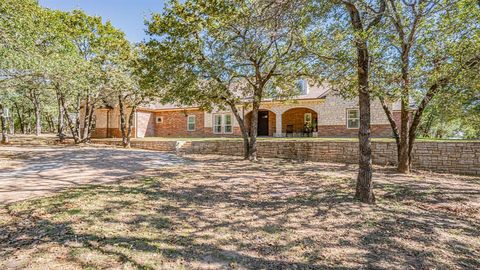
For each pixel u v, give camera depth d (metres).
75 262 3.04
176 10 10.56
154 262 3.12
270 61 11.11
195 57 10.62
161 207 5.18
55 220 4.27
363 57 5.66
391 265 3.23
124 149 16.55
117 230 3.98
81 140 19.44
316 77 7.57
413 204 5.91
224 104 13.95
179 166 10.46
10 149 14.37
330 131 18.33
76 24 16.89
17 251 3.26
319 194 6.52
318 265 3.19
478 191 7.14
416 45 7.62
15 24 7.65
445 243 3.89
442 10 6.79
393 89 7.26
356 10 5.68
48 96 23.91
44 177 7.71
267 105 20.08
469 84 6.95
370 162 5.96
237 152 15.33
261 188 7.07
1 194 5.78
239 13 7.79
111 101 20.89
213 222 4.52
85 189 6.30
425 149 11.25
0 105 17.59
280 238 3.94
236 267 3.08
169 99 12.25
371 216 4.96
